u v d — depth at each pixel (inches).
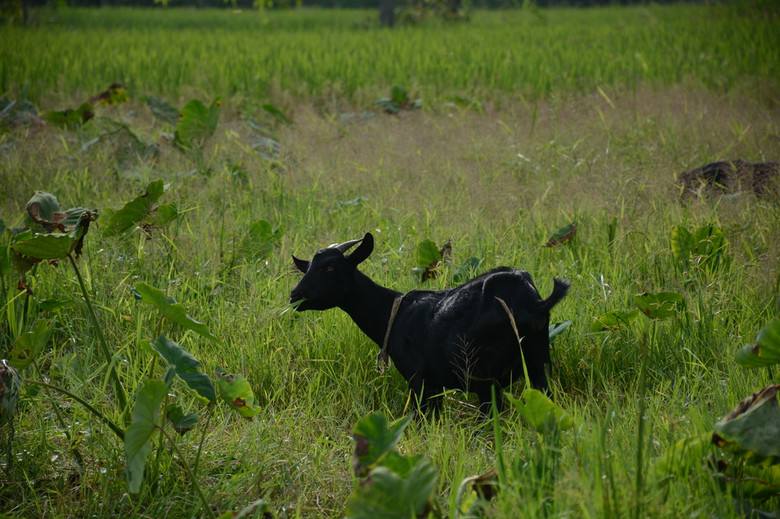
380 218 414.6
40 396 273.9
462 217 417.4
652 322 296.5
